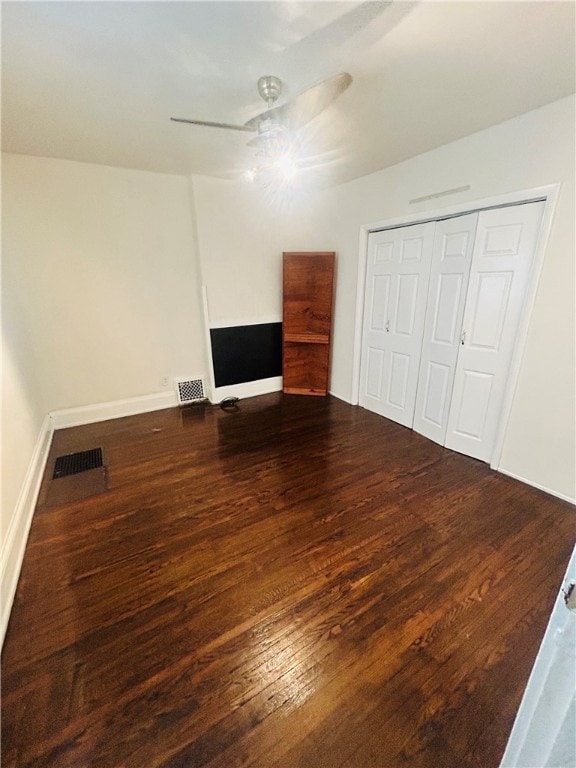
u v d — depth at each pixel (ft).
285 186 12.27
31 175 9.62
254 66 5.51
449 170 8.54
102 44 4.97
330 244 12.99
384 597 5.22
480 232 8.22
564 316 7.04
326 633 4.69
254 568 5.77
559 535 6.45
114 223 11.00
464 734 3.63
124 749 3.53
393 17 4.43
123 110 6.94
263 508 7.32
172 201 11.75
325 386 14.52
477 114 7.02
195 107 6.85
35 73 5.67
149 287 12.10
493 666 4.27
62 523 6.93
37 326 10.55
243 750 3.52
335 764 3.43
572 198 6.59
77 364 11.46
